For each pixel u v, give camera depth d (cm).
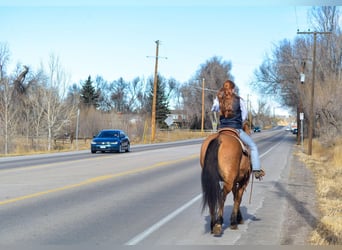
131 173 1741
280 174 1919
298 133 5184
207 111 9844
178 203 1100
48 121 3962
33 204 1035
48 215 920
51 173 1700
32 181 1448
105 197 1162
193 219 916
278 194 1320
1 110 3797
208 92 9906
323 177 1772
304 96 4269
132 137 5616
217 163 735
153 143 5188
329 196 1284
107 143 3097
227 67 10131
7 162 2283
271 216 973
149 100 9681
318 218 950
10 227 812
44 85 4750
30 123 4234
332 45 4378
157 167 2022
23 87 4984
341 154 2519
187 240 750
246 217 961
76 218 897
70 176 1598
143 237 763
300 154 3303
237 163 759
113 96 13100
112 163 2195
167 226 850
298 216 974
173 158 2609
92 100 9594
